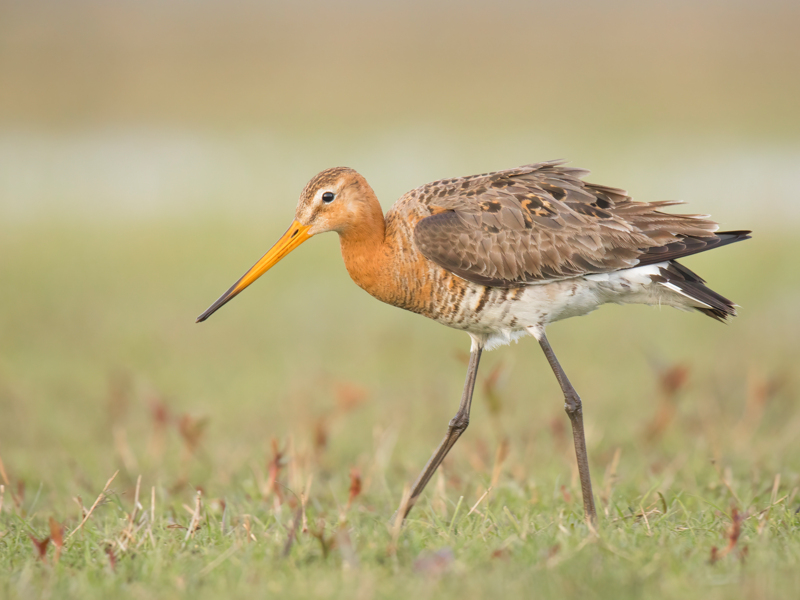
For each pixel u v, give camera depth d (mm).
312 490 9727
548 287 8797
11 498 9562
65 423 12859
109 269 20094
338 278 19328
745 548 7016
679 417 12195
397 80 42594
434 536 7820
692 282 8750
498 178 9195
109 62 45531
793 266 18656
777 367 14234
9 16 52156
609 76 42344
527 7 55406
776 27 48625
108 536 8008
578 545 7191
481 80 42469
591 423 12219
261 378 14539
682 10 52719
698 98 37906
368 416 12766
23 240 22156
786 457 10477
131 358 15617
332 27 52500
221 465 10867
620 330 16469
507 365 13211
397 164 27812
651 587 6398
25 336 16578
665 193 23594
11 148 32438
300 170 27812
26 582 6836
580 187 9078
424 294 9016
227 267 19922
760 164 26859
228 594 6535
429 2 56594
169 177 27953
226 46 48812
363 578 6664
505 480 9773
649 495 8984
